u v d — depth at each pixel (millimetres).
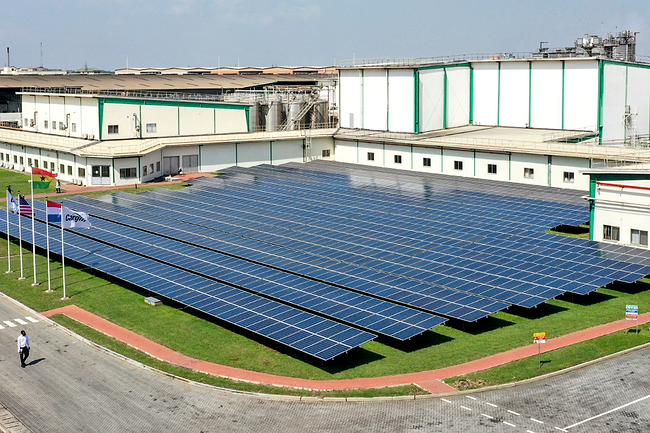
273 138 114125
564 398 40344
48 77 180125
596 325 50281
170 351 47969
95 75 191000
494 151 94250
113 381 43969
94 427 38531
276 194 87688
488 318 52188
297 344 43781
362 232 67750
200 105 117375
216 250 63938
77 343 49844
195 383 43344
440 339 48781
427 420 38469
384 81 110562
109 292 59719
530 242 62500
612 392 40844
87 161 101625
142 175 103188
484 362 44938
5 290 60531
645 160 80062
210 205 82562
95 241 68938
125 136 111562
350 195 85812
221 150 111250
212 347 48500
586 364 44312
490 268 56031
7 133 125562
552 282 52812
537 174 90750
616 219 63969
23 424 38875
